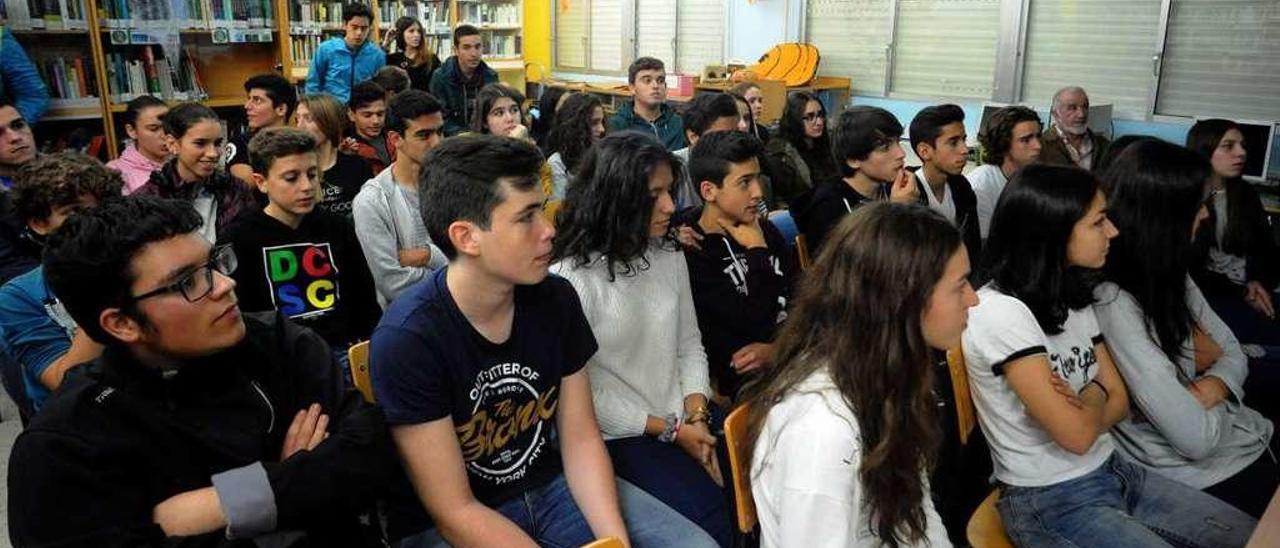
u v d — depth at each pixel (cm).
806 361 127
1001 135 337
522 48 864
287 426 131
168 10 519
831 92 673
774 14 709
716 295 222
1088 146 434
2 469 262
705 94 357
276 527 117
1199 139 308
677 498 171
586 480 155
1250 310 297
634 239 186
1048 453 165
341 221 252
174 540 111
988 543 169
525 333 150
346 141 395
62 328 192
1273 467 188
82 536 107
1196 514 166
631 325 190
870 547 127
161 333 115
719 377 226
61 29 479
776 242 240
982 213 335
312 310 242
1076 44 557
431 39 775
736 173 220
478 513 140
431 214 139
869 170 279
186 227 117
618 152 184
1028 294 168
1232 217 309
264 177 235
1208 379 194
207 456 120
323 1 660
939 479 180
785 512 121
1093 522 157
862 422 121
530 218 136
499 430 149
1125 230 181
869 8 650
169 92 532
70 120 499
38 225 203
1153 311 182
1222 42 501
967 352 169
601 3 841
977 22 594
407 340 136
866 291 122
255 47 579
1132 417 190
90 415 111
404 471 143
